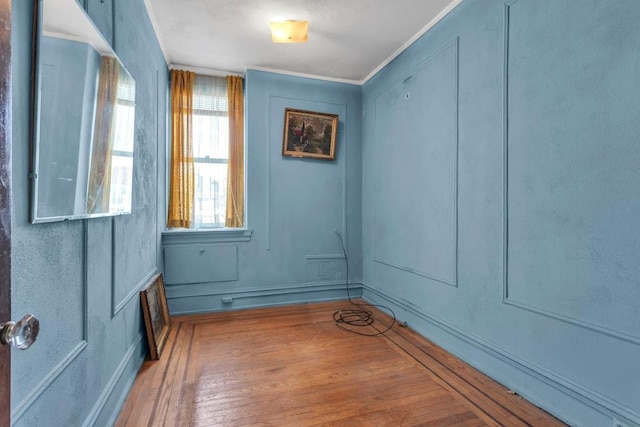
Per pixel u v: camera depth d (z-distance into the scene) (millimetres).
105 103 1431
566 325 1619
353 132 3820
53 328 1078
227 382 1996
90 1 1337
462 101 2299
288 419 1656
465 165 2270
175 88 3318
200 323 3018
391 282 3234
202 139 3451
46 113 1011
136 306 2119
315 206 3688
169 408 1730
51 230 1072
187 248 3254
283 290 3572
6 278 636
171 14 2531
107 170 1475
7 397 627
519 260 1870
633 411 1355
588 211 1524
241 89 3553
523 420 1641
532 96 1791
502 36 1964
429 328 2660
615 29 1421
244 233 3424
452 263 2395
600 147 1478
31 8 956
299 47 3049
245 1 2377
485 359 2102
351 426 1604
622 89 1400
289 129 3537
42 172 992
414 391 1907
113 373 1666
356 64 3395
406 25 2668
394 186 3172
